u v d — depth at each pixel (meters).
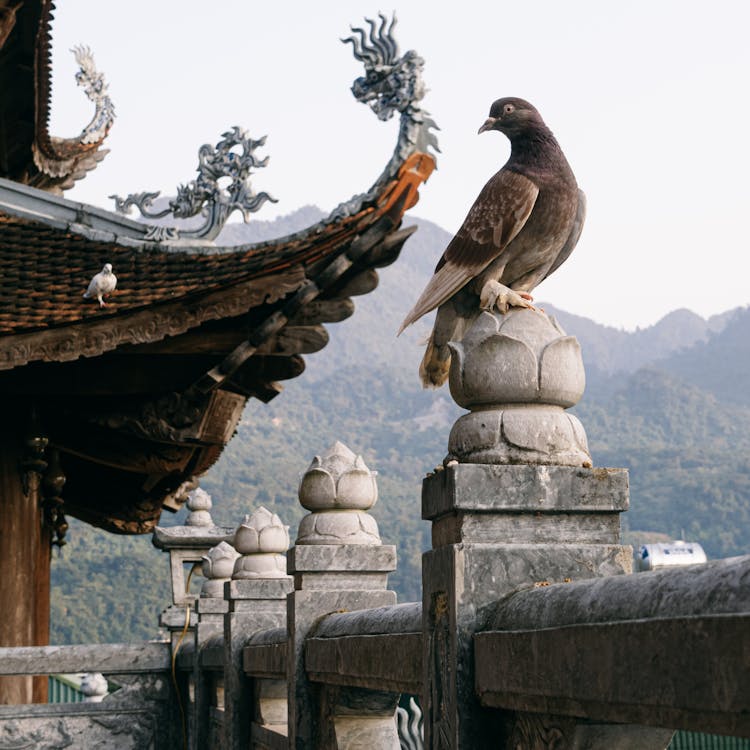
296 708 5.05
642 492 133.12
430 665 3.19
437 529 3.22
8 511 11.45
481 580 2.95
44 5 11.41
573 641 2.40
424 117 9.45
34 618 11.66
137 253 10.44
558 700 2.48
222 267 10.20
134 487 15.79
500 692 2.76
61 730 9.43
